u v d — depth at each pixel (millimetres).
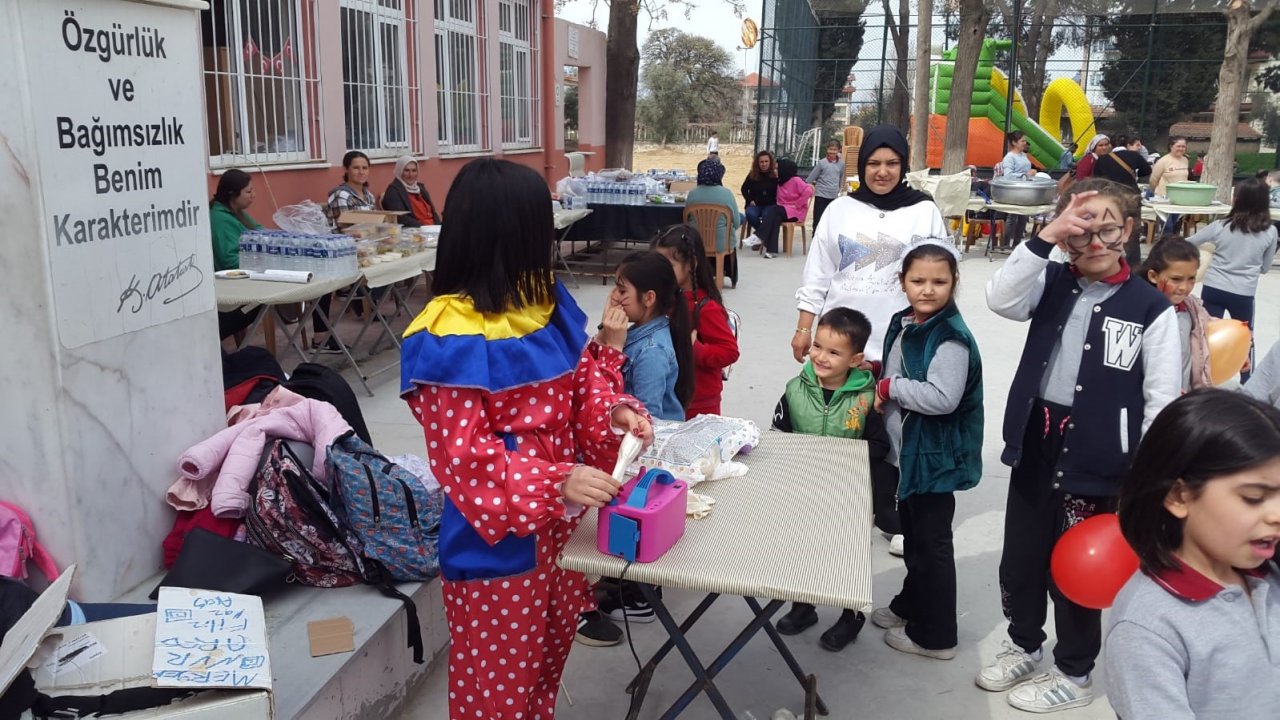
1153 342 2479
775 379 6586
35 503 2537
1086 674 2877
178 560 2686
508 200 1808
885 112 20812
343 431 3047
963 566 3881
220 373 3125
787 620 3305
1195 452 1378
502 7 13234
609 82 15648
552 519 1953
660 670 3084
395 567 2861
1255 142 20828
